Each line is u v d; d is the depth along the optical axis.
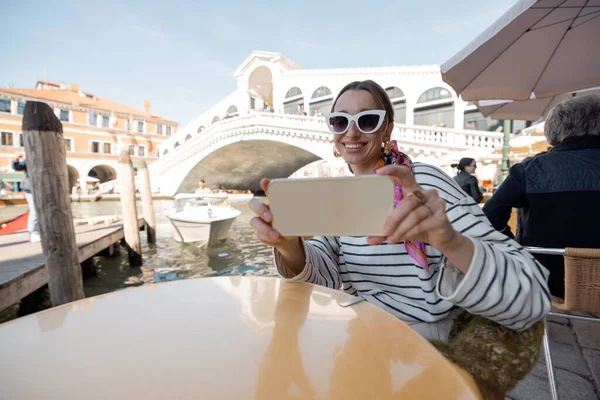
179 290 0.99
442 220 0.63
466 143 13.78
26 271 3.76
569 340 2.09
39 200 3.30
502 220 1.81
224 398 0.48
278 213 0.67
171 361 0.58
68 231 3.44
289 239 1.00
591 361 1.86
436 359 0.58
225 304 0.86
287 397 0.48
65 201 3.41
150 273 6.42
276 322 0.75
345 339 0.66
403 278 1.08
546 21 2.81
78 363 0.58
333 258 1.29
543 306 0.72
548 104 4.90
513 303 0.69
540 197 1.64
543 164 1.69
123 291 0.98
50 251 3.35
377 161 1.33
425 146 14.07
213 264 6.88
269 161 26.39
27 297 4.45
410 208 0.62
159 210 18.00
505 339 0.74
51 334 0.70
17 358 0.60
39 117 3.24
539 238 1.66
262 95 30.52
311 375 0.53
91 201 26.38
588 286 1.37
